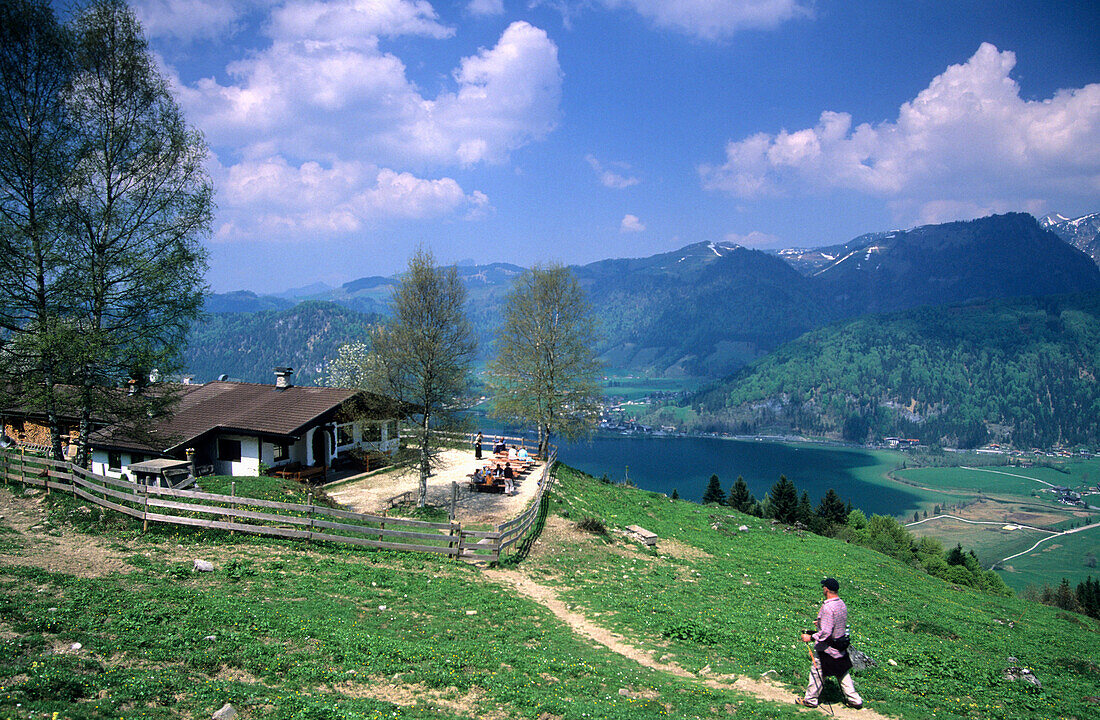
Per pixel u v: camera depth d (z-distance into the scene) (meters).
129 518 20.61
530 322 48.88
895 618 23.73
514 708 10.55
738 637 17.03
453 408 33.25
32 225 22.72
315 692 10.35
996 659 18.55
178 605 13.73
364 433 41.09
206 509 20.92
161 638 11.66
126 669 10.19
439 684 11.28
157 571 16.25
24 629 11.17
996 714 12.16
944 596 31.95
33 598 12.91
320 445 39.66
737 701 11.73
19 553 16.47
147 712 8.70
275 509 23.16
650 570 26.08
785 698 12.30
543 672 12.68
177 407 37.09
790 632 18.52
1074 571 171.50
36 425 39.28
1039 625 28.39
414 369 31.98
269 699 9.59
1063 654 21.28
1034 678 15.59
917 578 35.25
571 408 48.66
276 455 36.25
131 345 24.05
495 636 14.98
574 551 26.48
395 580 18.58
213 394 41.59
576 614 18.41
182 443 31.02
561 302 48.56
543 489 34.06
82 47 23.55
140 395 26.09
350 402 39.25
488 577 20.89
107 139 24.19
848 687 11.55
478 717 10.14
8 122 22.02
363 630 14.03
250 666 11.03
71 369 23.03
